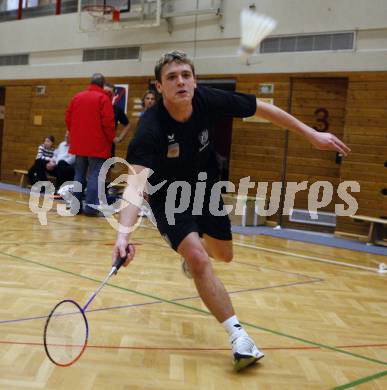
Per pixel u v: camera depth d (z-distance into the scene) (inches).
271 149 396.2
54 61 528.4
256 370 110.5
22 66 555.5
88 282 178.5
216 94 117.0
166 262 225.5
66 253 227.8
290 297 179.0
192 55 430.3
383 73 349.4
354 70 360.2
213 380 103.9
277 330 140.3
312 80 381.1
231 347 118.3
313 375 109.4
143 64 461.1
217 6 412.5
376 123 352.2
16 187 526.0
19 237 260.1
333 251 297.0
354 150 359.3
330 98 377.4
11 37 564.7
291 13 383.2
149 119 113.0
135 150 112.7
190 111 112.5
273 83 392.8
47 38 532.7
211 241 127.5
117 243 109.1
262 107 120.0
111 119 342.6
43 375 100.0
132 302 157.3
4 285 165.8
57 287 168.6
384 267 249.6
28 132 550.6
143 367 108.2
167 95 108.3
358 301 181.0
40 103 539.8
